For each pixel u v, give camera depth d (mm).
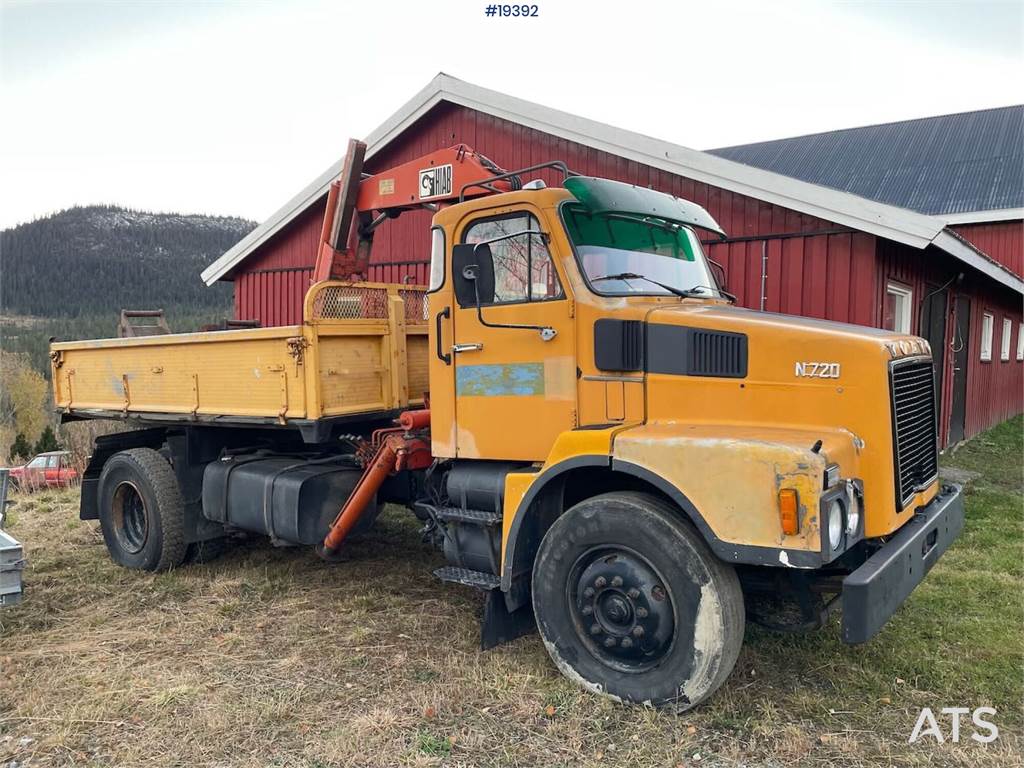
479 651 4539
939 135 22344
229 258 14062
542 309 4270
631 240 4574
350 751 3463
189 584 5961
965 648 4480
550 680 4094
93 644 4785
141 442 7008
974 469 10180
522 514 4121
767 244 8719
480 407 4547
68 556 6902
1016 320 17797
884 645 4516
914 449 4062
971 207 18438
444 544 4723
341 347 5246
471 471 4637
